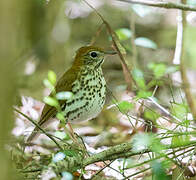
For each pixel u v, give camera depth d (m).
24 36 10.67
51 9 13.70
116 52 10.67
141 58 16.44
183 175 8.45
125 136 11.82
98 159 8.55
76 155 8.32
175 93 13.62
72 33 18.50
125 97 13.39
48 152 10.82
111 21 19.33
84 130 12.59
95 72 10.39
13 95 3.86
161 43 18.50
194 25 16.42
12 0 3.58
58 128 12.12
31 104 12.73
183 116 9.63
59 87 10.46
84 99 10.29
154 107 12.34
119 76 15.48
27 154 10.44
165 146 7.93
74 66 10.64
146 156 9.96
